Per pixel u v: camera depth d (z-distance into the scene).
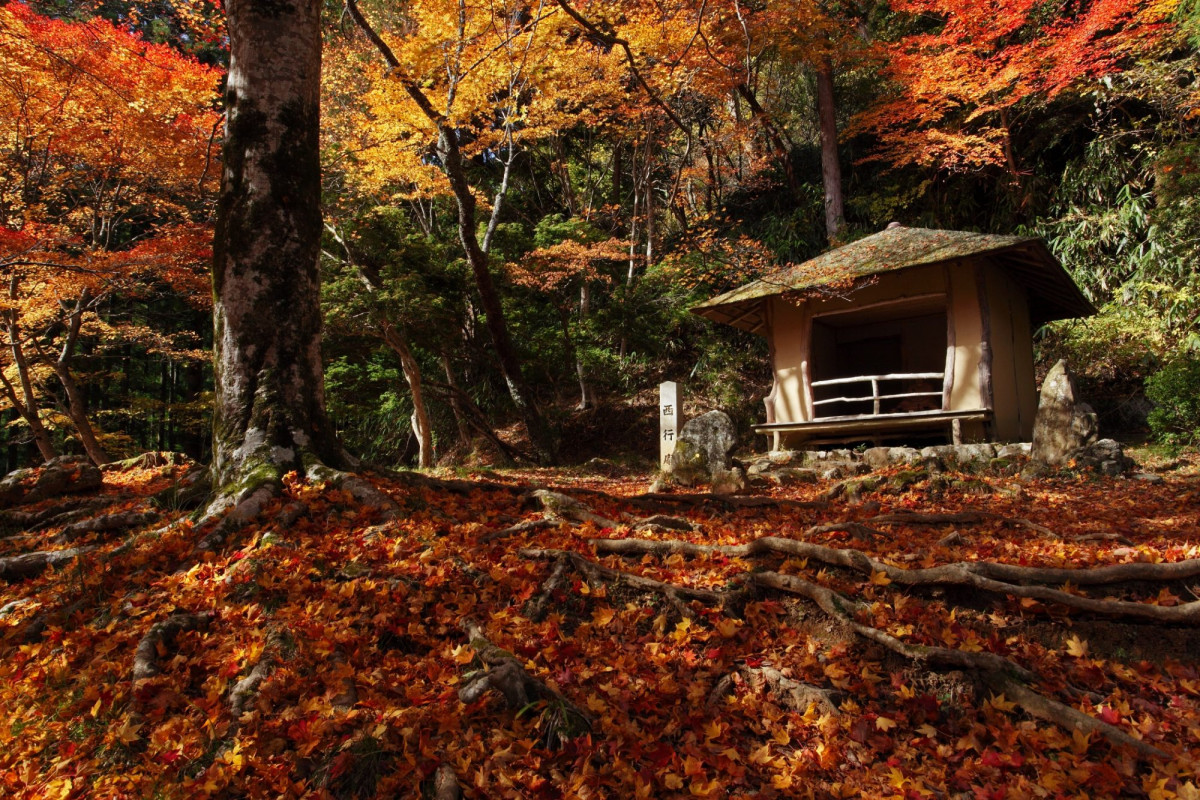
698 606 3.52
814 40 15.55
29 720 2.73
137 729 2.56
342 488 4.61
